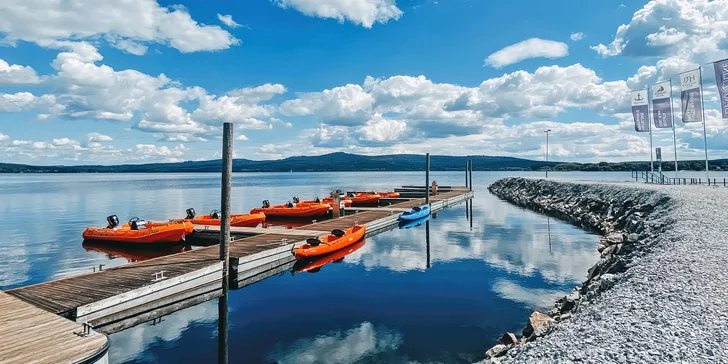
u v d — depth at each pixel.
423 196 56.34
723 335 7.11
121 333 12.13
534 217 41.25
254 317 13.59
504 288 16.69
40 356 7.44
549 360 7.09
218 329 12.58
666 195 27.84
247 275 17.33
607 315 8.62
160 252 25.28
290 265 20.34
